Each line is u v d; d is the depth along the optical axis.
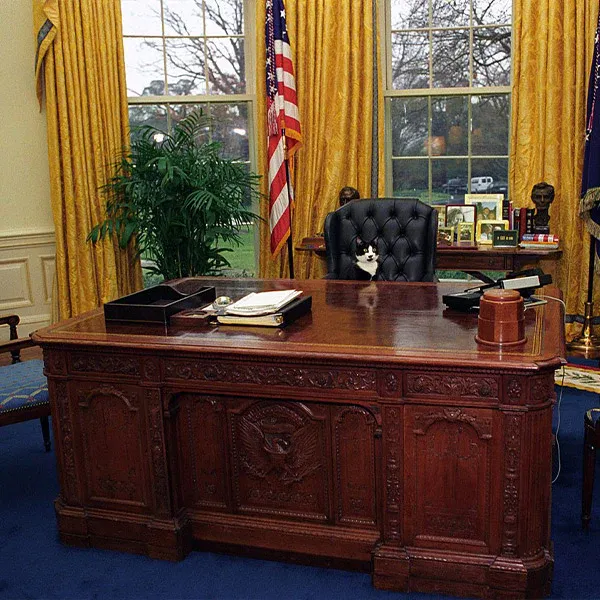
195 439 2.46
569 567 2.37
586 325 4.50
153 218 4.68
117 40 4.84
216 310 2.61
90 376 2.46
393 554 2.23
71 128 4.80
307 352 2.17
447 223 4.57
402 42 5.01
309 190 4.94
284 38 4.69
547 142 4.56
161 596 2.27
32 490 3.06
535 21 4.49
